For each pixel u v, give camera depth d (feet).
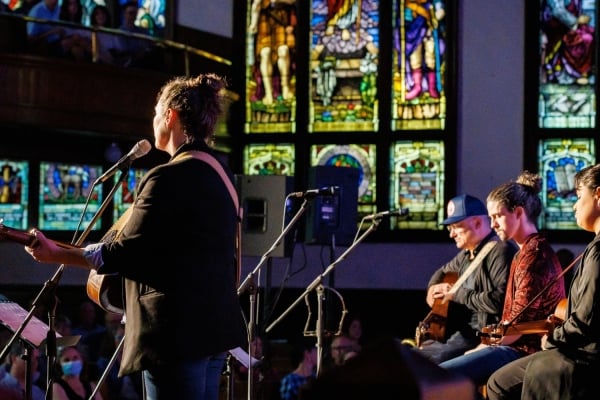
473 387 6.61
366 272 34.01
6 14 30.22
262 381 22.79
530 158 33.96
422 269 33.94
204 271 11.30
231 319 11.50
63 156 33.09
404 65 34.86
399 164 34.71
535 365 13.89
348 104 35.17
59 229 33.12
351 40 35.22
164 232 11.21
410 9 34.88
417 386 5.98
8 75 29.60
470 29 34.35
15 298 32.45
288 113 35.40
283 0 35.55
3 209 32.83
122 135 31.09
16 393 20.59
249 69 35.60
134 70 31.01
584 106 33.91
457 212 18.75
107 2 32.40
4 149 32.48
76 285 32.65
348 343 25.57
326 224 24.80
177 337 11.08
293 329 33.45
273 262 33.71
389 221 34.40
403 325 33.88
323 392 6.03
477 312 18.26
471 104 34.27
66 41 31.22
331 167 25.11
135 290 11.43
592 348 13.47
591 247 13.58
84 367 23.98
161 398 11.29
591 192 13.91
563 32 34.09
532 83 34.04
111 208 33.37
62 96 30.04
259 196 24.08
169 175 11.32
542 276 15.43
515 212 16.05
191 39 34.42
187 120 11.86
